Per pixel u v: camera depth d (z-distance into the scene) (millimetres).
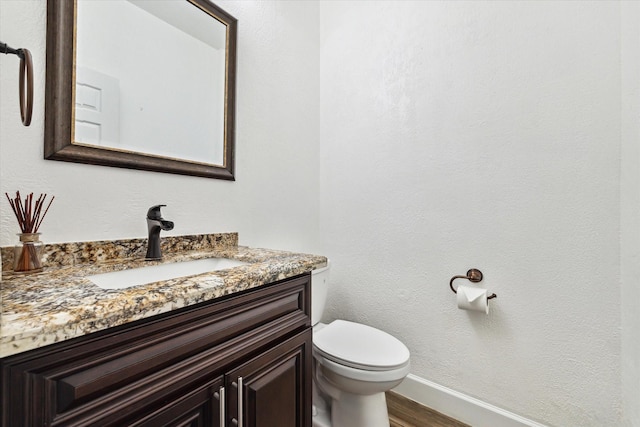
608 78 1029
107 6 954
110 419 466
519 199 1206
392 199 1571
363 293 1689
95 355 462
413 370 1498
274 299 811
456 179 1363
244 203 1396
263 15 1494
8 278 665
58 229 835
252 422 712
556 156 1129
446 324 1394
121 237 969
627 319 970
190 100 1183
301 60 1735
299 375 878
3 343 371
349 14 1753
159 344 544
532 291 1179
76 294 535
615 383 1018
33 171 796
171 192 1112
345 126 1768
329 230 1844
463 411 1326
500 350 1250
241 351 689
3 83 753
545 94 1150
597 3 1050
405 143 1524
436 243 1423
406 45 1523
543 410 1154
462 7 1349
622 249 999
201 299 599
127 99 997
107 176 938
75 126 868
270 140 1532
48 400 414
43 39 815
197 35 1211
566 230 1110
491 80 1271
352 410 1156
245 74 1398
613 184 1021
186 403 573
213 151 1262
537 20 1168
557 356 1128
